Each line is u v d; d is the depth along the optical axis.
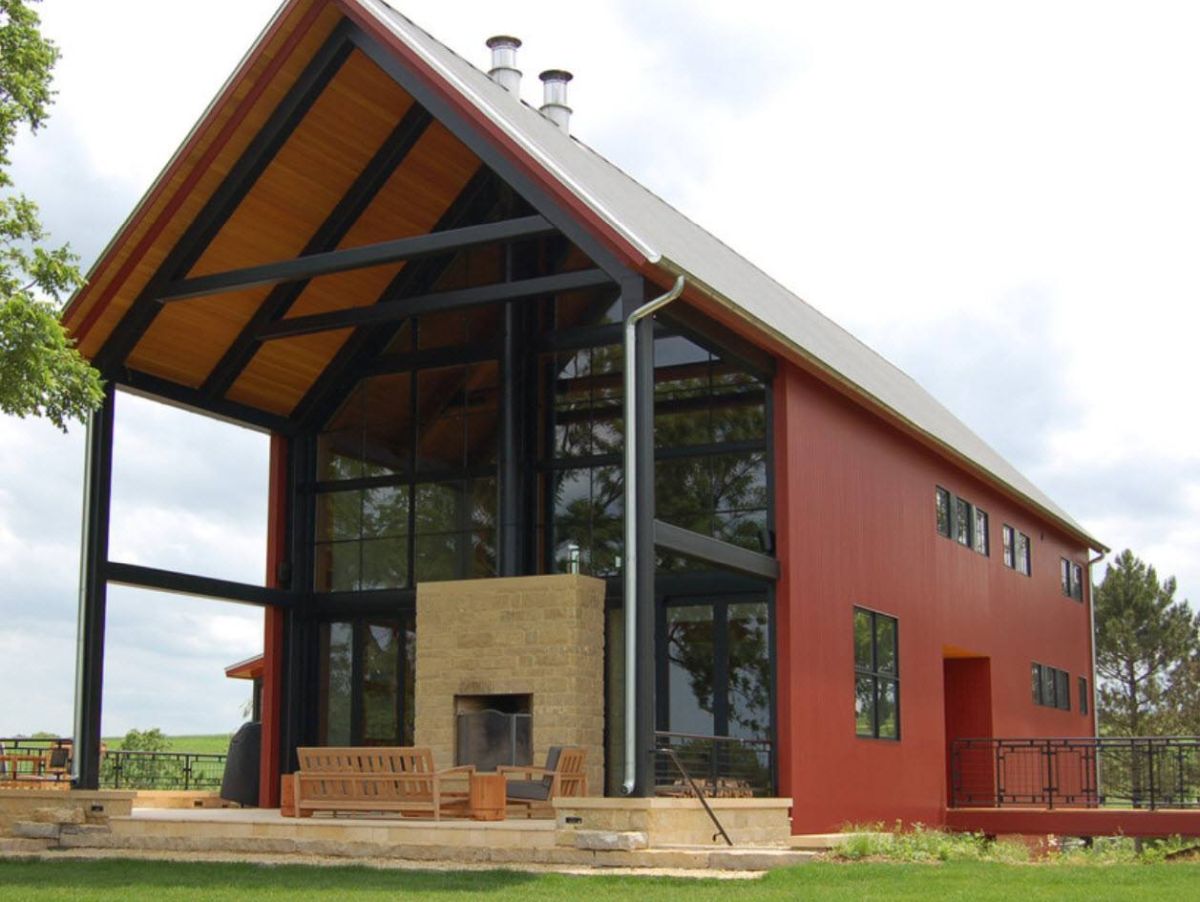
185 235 17.23
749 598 17.53
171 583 18.16
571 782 15.64
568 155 17.64
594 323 18.69
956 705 25.52
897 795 19.75
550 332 18.73
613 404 18.52
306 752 15.16
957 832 21.94
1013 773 25.86
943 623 22.66
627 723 13.34
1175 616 52.69
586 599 17.20
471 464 19.41
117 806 15.79
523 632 17.17
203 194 16.98
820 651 17.56
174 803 20.98
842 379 18.03
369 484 20.11
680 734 14.31
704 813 14.09
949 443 22.69
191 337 18.62
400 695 19.61
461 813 15.02
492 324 19.55
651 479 13.73
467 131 14.98
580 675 16.86
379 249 15.64
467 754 17.34
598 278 15.23
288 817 15.58
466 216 19.84
